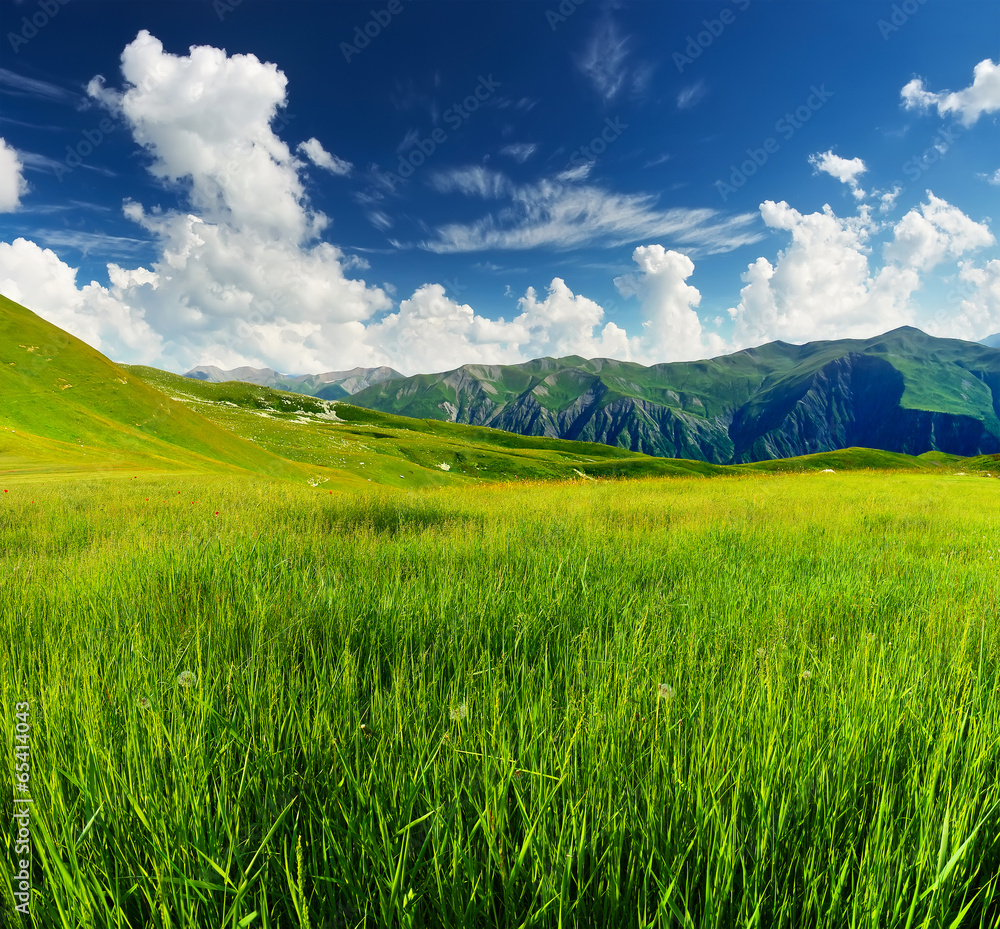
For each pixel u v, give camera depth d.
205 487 14.38
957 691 2.16
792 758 1.56
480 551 5.43
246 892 1.21
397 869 1.20
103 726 1.73
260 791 1.55
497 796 1.36
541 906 1.13
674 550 5.89
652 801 1.40
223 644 2.63
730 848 1.19
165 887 1.18
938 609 3.63
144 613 3.12
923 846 1.23
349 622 3.00
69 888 1.15
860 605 3.84
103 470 28.06
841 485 22.66
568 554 5.12
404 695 2.11
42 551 5.90
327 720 1.74
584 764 1.55
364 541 6.05
